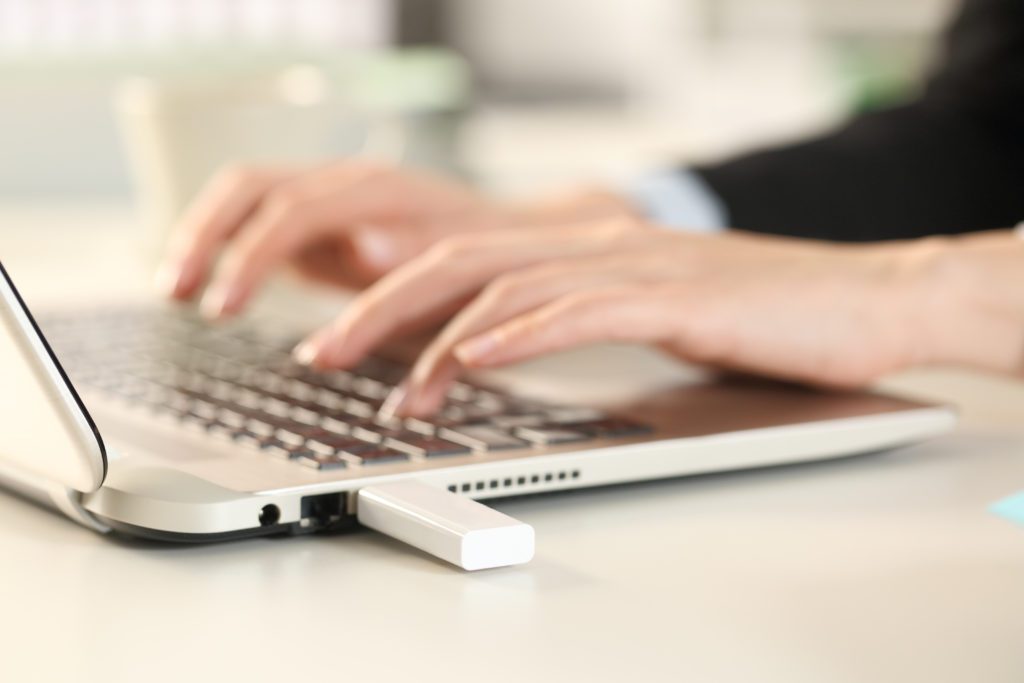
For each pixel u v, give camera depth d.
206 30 1.99
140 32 1.91
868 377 0.54
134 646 0.30
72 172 1.75
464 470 0.40
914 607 0.33
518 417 0.47
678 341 0.51
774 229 0.90
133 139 0.98
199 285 0.75
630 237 0.56
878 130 0.96
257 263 0.71
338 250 0.76
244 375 0.56
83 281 0.96
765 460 0.46
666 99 2.48
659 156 2.03
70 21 1.85
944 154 0.95
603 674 0.28
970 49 0.98
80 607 0.32
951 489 0.45
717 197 0.89
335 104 1.01
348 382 0.55
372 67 1.75
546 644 0.30
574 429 0.45
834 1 2.26
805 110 2.25
